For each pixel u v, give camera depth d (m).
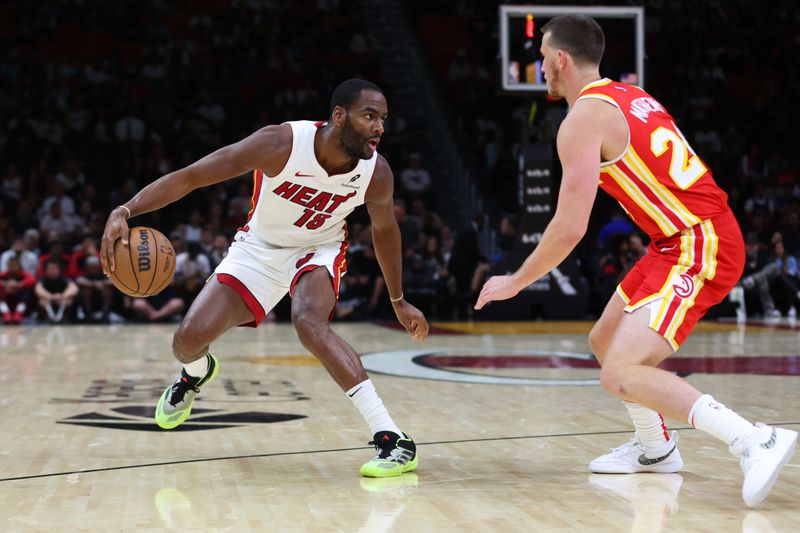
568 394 7.73
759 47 28.38
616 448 5.02
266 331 15.48
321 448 5.48
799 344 12.45
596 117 4.35
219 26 26.88
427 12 28.56
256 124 24.00
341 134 4.88
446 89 26.59
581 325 16.25
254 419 6.48
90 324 17.16
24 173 22.31
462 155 24.17
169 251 4.95
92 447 5.48
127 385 8.36
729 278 4.42
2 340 13.42
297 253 5.40
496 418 6.52
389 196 5.27
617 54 16.17
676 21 27.62
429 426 6.21
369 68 26.39
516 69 15.73
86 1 26.55
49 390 8.02
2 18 26.27
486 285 4.39
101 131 23.08
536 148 16.91
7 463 5.02
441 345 12.42
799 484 4.50
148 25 26.77
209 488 4.47
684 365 9.83
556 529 3.75
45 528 3.76
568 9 15.85
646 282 4.46
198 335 5.27
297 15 27.17
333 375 4.99
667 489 4.46
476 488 4.49
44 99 23.91
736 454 4.11
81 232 19.52
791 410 6.74
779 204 22.64
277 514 4.00
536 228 16.94
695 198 4.41
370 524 3.84
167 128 23.61
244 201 20.45
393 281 5.46
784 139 26.06
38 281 17.47
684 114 25.94
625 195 4.50
